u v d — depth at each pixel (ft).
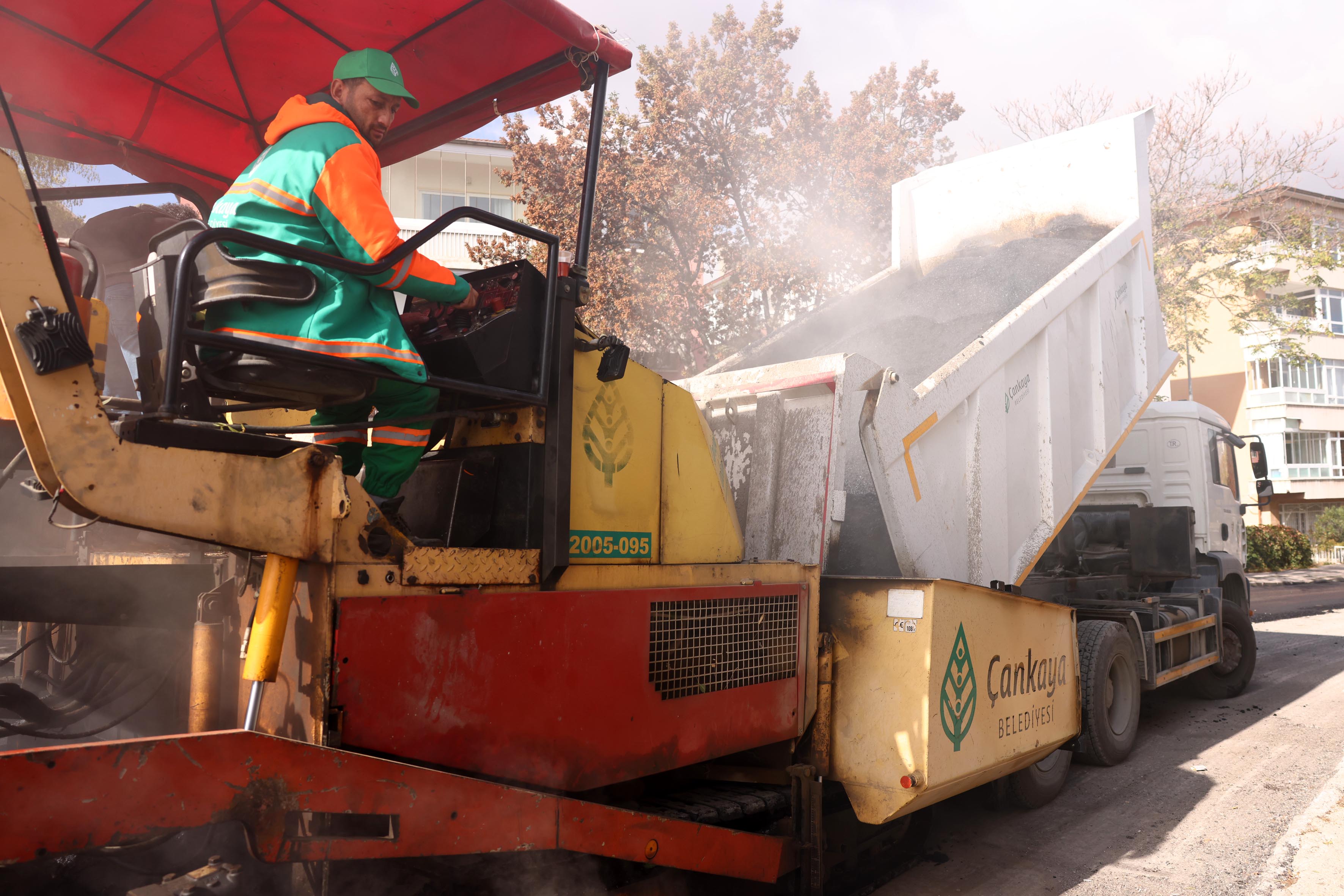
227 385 7.15
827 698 11.73
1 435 8.69
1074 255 20.68
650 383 10.09
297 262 7.02
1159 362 23.31
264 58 10.48
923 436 14.79
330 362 6.86
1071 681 15.88
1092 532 28.14
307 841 6.13
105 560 11.00
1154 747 20.57
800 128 47.83
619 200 45.91
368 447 8.67
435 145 12.19
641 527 9.78
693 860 9.30
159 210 10.85
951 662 11.59
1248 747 20.25
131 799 5.30
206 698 7.53
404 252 7.25
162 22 9.70
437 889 8.08
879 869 13.26
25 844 4.88
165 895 6.71
